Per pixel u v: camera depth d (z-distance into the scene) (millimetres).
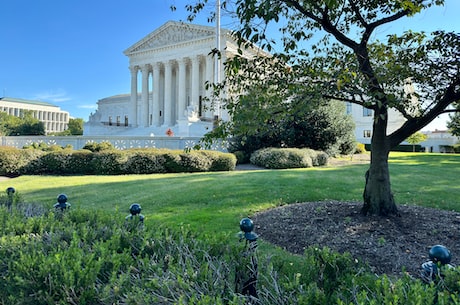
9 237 2400
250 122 3357
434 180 9641
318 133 17938
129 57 44812
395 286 1572
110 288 1667
